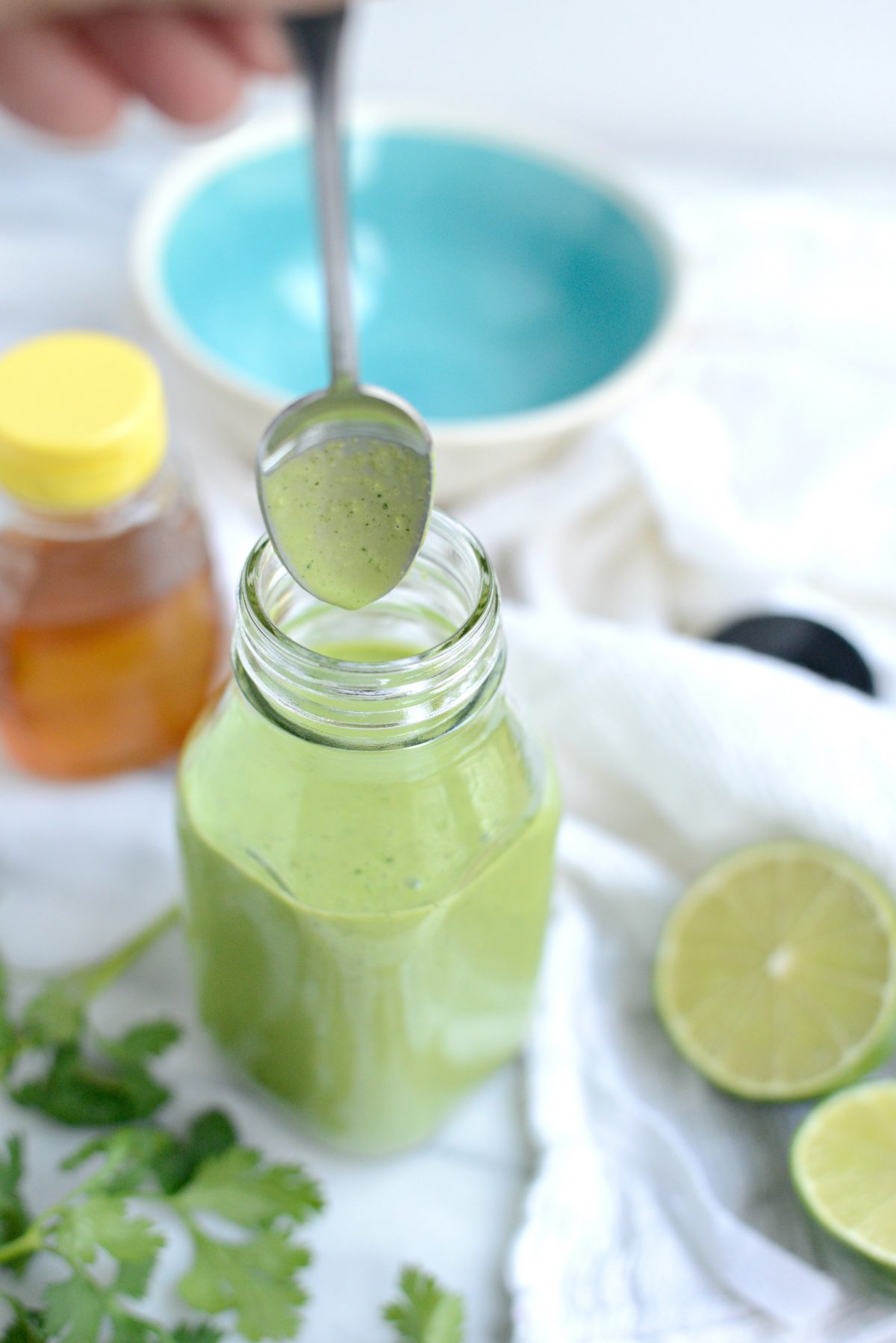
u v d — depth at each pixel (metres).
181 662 0.52
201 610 0.52
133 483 0.48
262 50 0.62
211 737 0.43
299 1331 0.45
